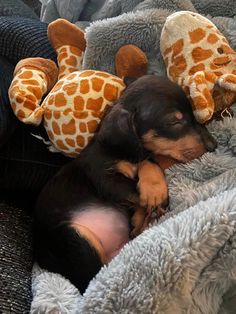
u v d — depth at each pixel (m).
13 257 0.28
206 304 0.23
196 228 0.23
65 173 0.33
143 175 0.31
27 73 0.34
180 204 0.28
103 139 0.32
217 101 0.31
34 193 0.35
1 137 0.32
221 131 0.31
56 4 0.52
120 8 0.45
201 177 0.30
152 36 0.34
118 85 0.33
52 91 0.33
